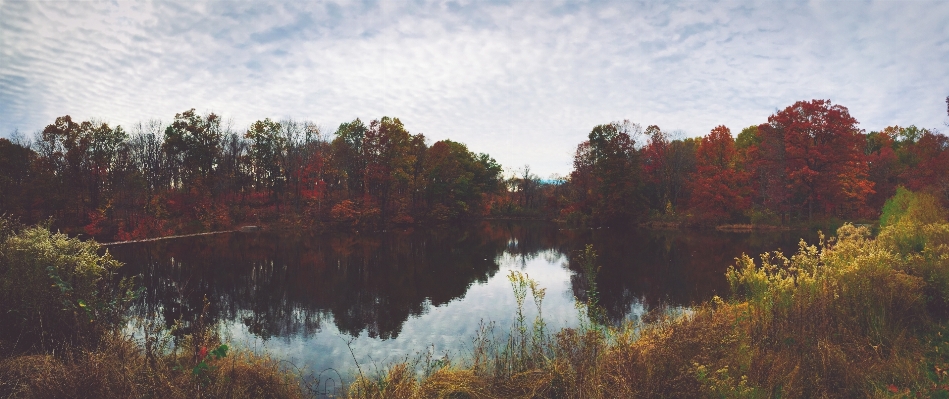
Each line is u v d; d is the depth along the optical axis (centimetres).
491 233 4012
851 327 594
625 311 1181
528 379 554
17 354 539
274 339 983
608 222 4572
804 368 485
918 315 629
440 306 1278
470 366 664
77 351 520
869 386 466
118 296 644
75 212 3459
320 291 1516
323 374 769
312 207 4319
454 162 5450
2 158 3203
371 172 4394
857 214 4078
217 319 1157
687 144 5238
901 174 4053
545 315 1126
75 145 3722
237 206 4412
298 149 4862
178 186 4750
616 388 457
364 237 3572
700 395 444
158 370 468
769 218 3956
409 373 638
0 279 595
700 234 3644
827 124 3744
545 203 7144
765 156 4144
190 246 2897
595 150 5000
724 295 1325
